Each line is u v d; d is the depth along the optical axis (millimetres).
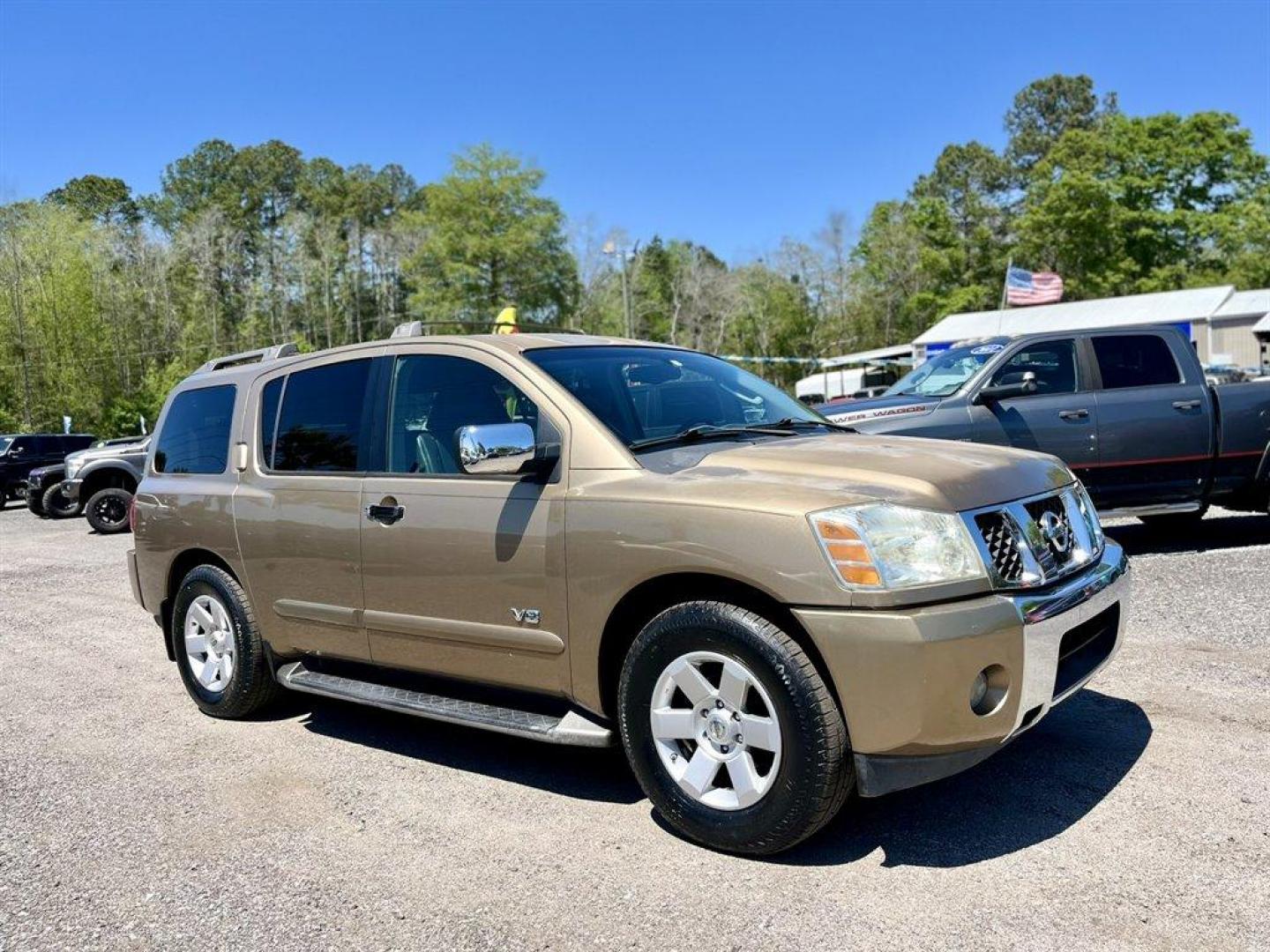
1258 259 54688
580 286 66375
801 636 3039
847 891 2938
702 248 104438
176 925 2984
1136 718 4246
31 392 54312
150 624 7836
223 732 4910
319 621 4418
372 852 3418
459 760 4324
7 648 7156
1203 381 7836
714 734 3201
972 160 76812
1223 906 2734
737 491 3162
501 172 62594
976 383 7988
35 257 55656
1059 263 60062
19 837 3713
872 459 3381
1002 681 2967
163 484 5305
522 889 3088
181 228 86625
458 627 3824
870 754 2914
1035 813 3396
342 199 103500
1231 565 7297
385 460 4191
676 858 3230
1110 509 7812
